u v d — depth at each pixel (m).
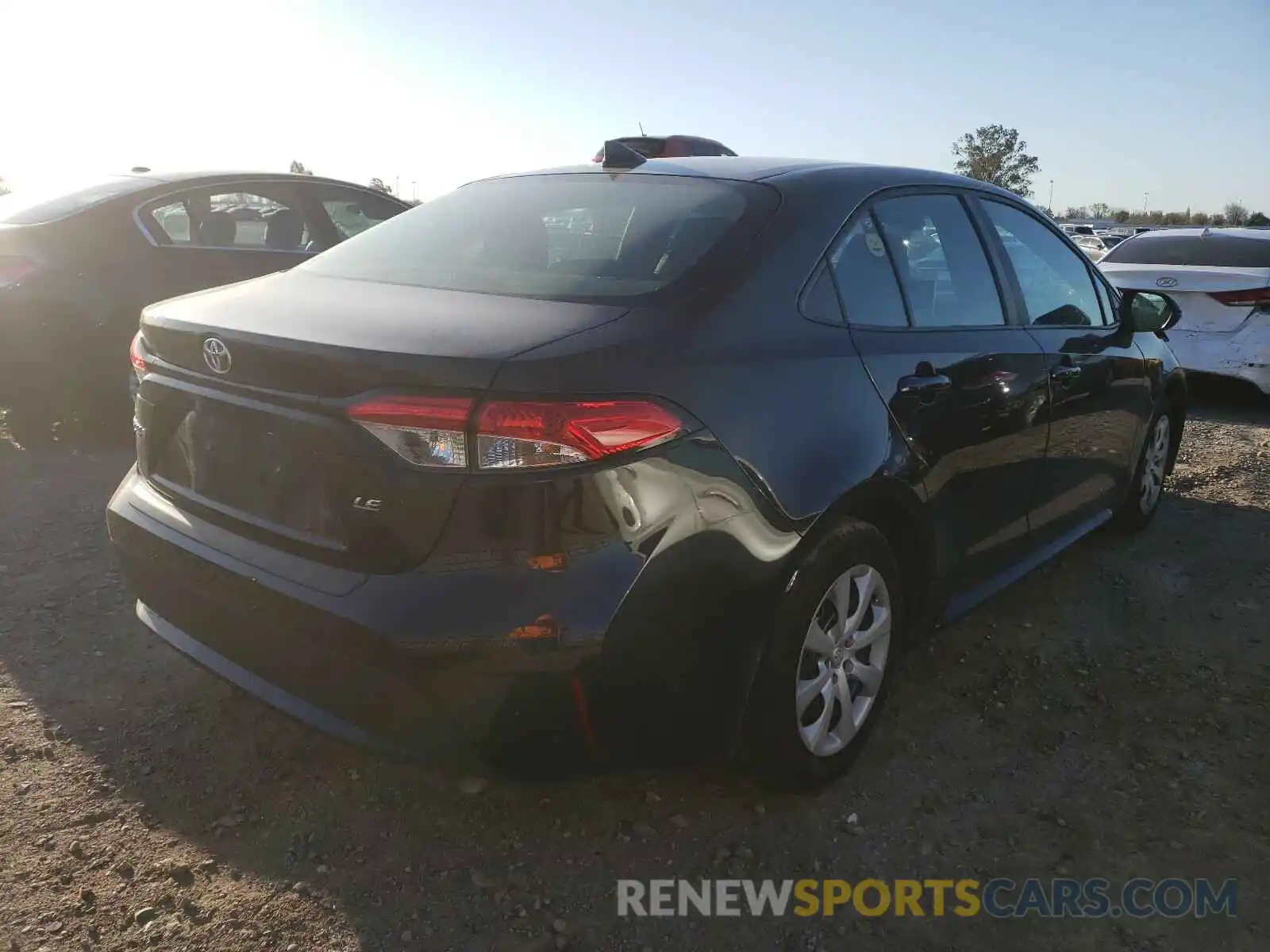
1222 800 2.76
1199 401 8.35
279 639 2.28
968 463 3.06
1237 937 2.27
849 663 2.74
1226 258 8.26
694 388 2.22
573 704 2.10
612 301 2.37
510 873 2.42
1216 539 4.82
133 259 5.59
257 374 2.32
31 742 2.87
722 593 2.25
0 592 3.81
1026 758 2.96
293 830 2.55
